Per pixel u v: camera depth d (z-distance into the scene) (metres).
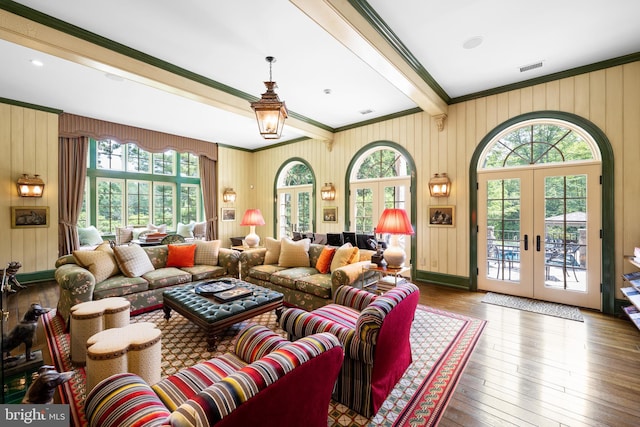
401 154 5.23
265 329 1.76
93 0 2.41
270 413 0.99
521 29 2.87
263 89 4.23
